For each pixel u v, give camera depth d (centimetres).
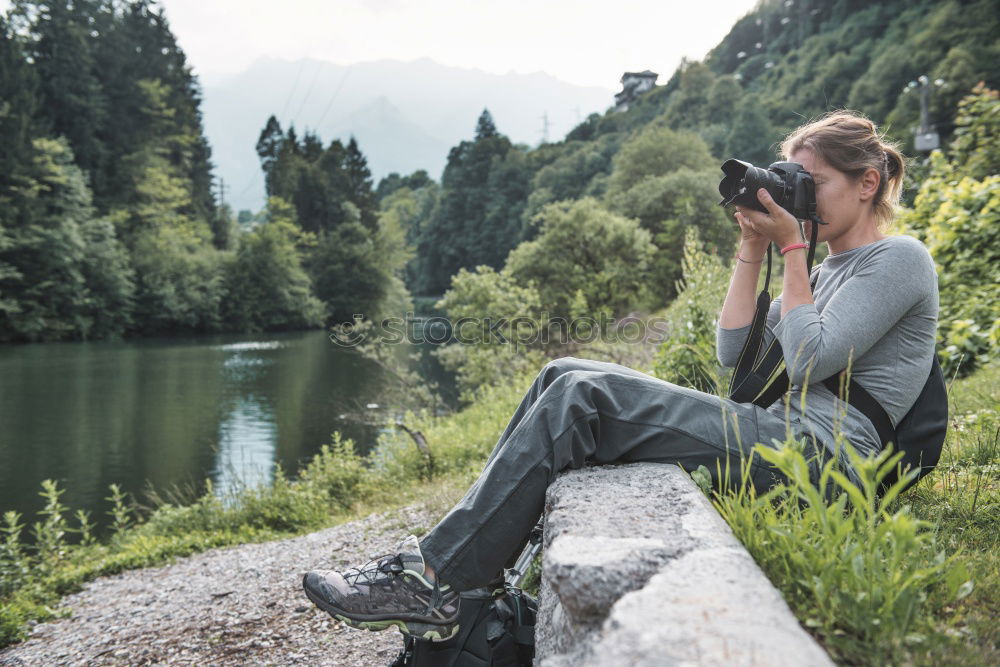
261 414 2064
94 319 4941
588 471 171
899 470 183
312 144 10938
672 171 5466
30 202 4616
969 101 800
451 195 12206
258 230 6438
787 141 214
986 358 495
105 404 2261
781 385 190
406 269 13000
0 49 5381
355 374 3052
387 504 739
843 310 177
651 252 3083
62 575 631
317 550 556
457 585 167
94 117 6112
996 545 178
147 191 6319
